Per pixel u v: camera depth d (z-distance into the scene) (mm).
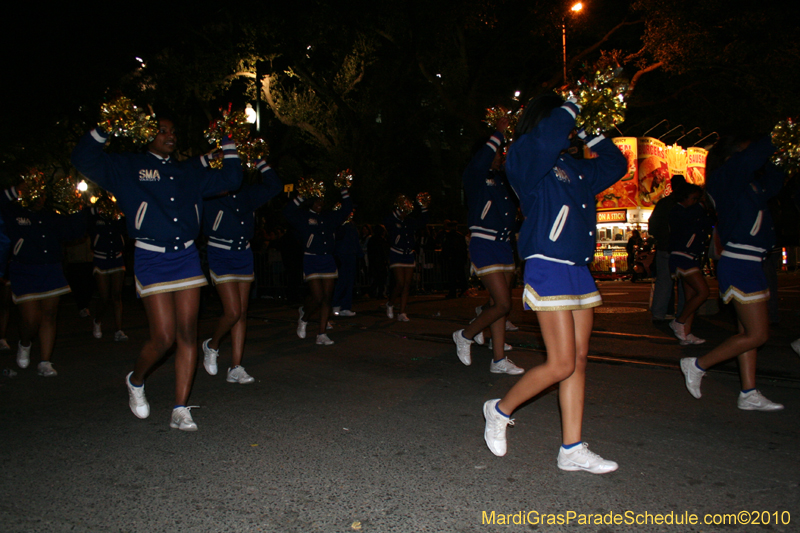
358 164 22156
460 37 22875
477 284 15664
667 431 4055
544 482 3281
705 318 9398
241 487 3281
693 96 28234
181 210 4133
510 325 8609
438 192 28875
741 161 4320
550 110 3324
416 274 15195
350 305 10805
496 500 3078
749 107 27141
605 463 3398
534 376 3391
